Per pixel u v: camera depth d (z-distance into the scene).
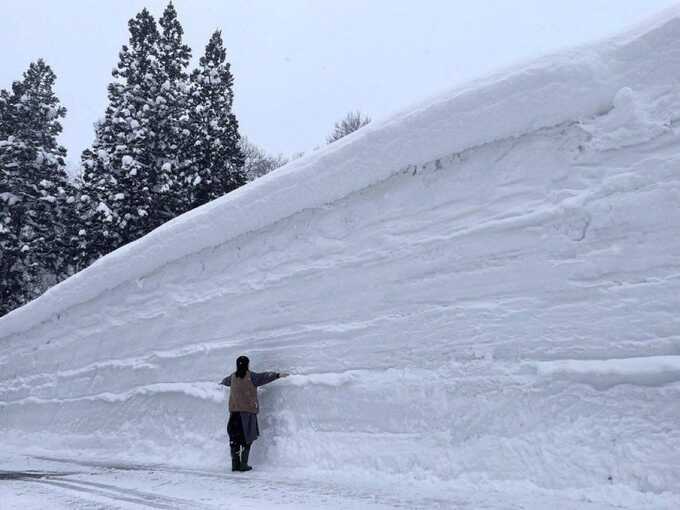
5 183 29.45
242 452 7.34
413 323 6.63
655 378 4.71
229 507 4.86
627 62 5.53
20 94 32.66
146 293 11.43
